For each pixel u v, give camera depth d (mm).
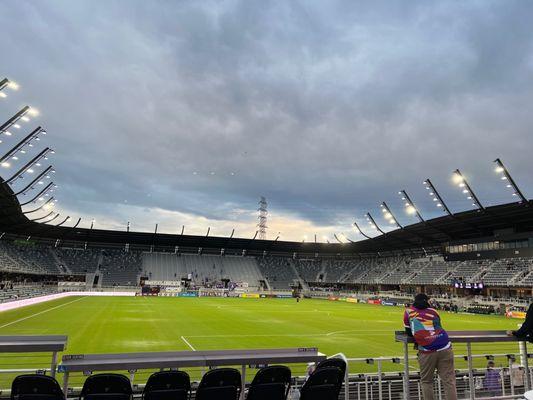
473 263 67625
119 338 22906
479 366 16953
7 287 56906
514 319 44875
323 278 104375
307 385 5387
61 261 85000
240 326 31000
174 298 69500
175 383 5086
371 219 85250
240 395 5449
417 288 77000
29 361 15438
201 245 97062
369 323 36125
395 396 12203
